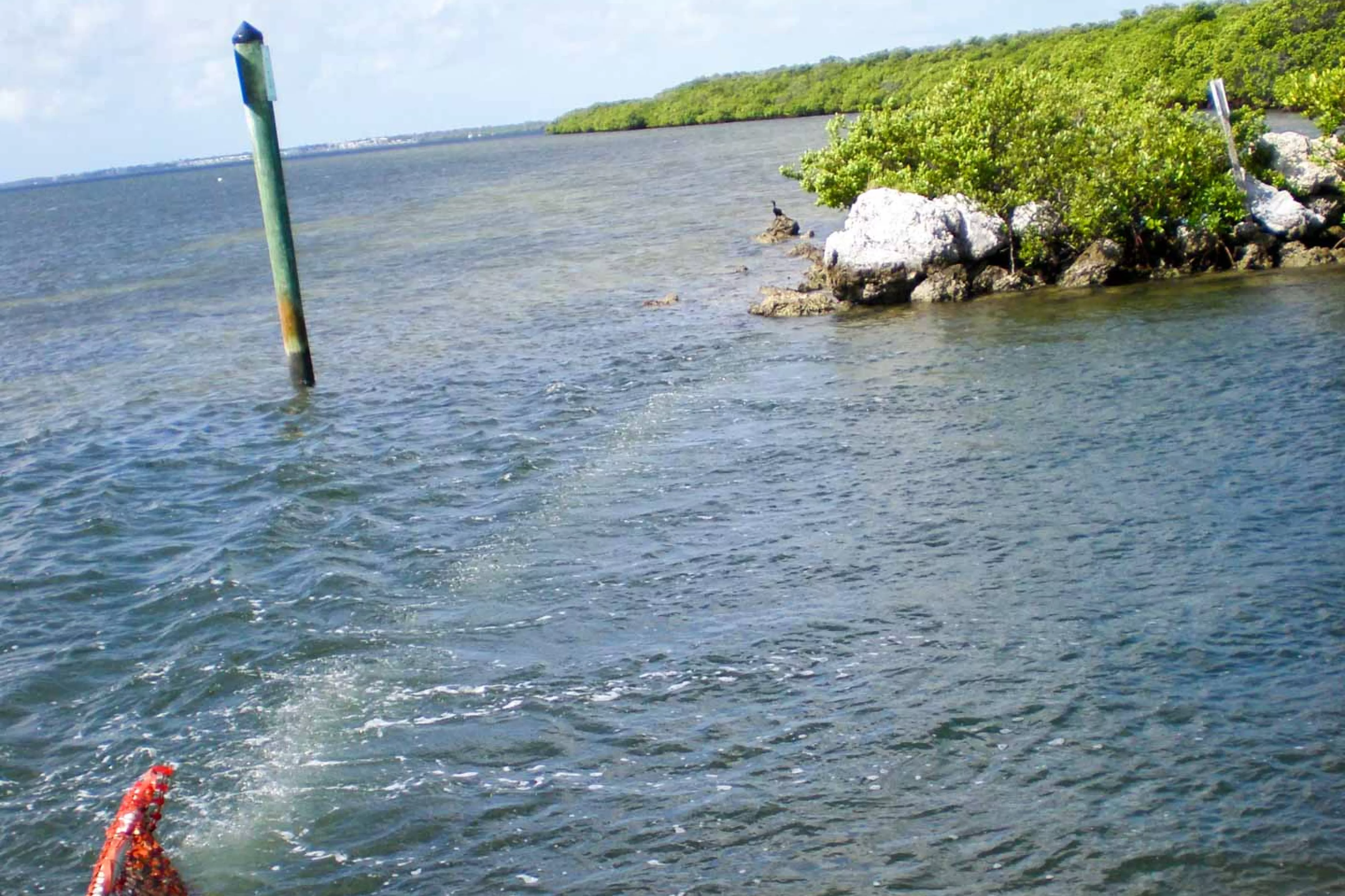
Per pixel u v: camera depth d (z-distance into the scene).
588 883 9.84
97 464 23.31
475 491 19.67
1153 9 104.56
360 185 152.00
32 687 13.89
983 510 16.91
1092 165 31.73
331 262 57.09
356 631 14.65
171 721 12.89
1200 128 32.72
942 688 12.37
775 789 10.91
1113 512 16.41
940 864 9.77
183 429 25.66
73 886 10.27
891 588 14.76
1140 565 14.78
